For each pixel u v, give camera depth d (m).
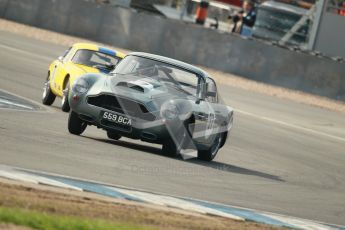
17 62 85.75
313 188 46.19
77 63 58.12
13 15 123.75
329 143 74.44
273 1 134.38
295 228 31.09
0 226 20.95
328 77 107.88
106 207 26.31
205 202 32.81
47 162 33.88
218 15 145.25
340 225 35.31
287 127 80.31
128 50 116.50
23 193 25.56
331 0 124.88
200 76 46.47
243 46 112.12
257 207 35.19
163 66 46.06
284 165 55.09
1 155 32.88
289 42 130.75
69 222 22.53
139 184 33.81
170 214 27.62
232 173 44.66
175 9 140.38
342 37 124.12
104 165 36.59
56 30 121.06
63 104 57.28
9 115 48.06
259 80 111.12
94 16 119.06
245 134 69.44
